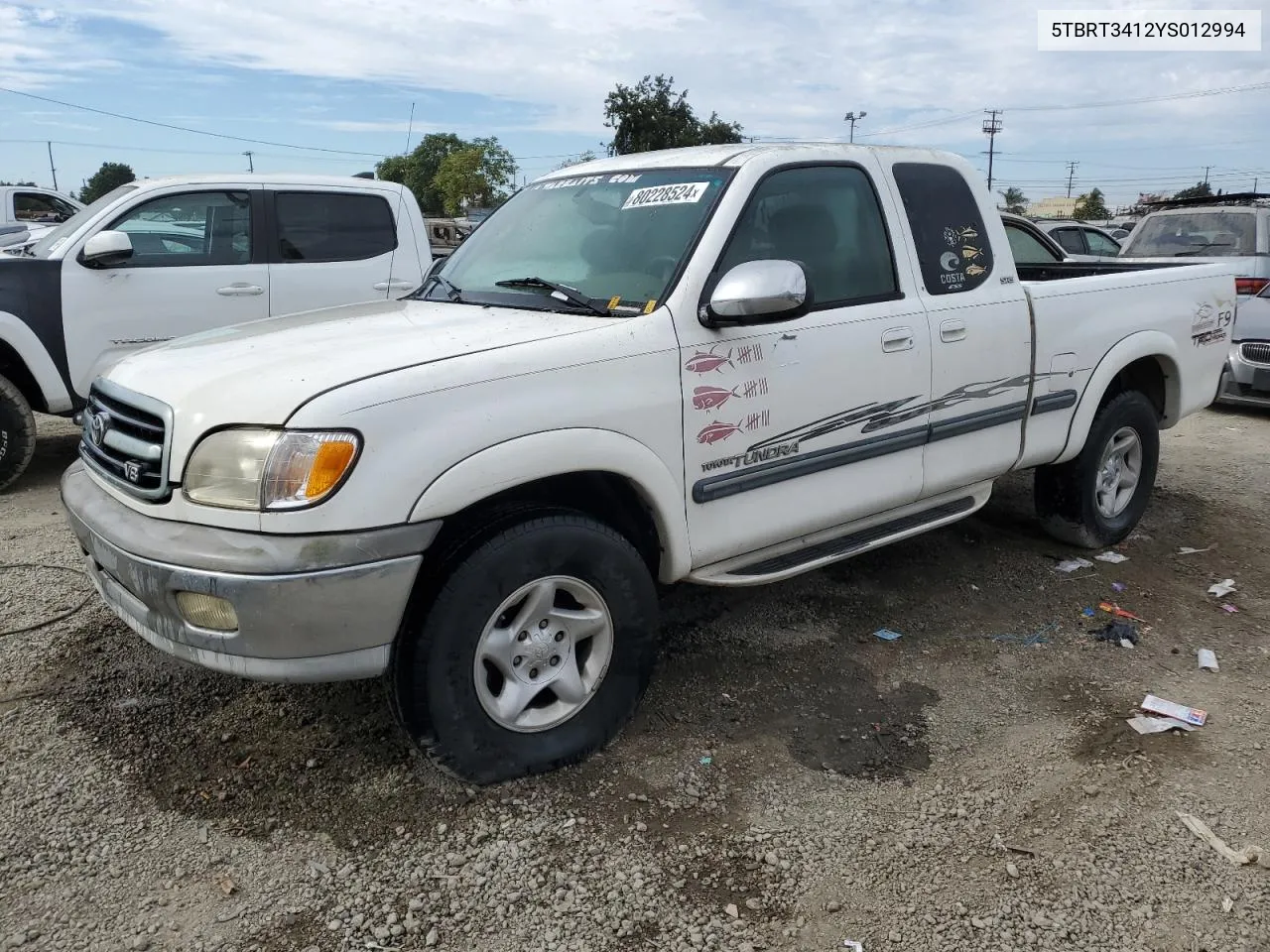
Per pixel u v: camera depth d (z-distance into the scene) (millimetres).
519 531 2803
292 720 3297
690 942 2377
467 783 2922
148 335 6660
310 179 7438
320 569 2475
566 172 4184
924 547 5125
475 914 2455
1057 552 5086
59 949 2316
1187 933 2424
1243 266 8672
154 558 2574
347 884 2551
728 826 2811
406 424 2568
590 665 3100
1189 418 8898
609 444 2918
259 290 7102
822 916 2471
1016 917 2469
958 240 4070
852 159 3779
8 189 12555
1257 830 2818
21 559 4758
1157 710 3461
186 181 6852
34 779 2959
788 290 2992
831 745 3242
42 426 8086
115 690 3473
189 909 2453
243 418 2551
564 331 2971
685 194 3471
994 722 3402
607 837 2748
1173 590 4633
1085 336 4527
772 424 3377
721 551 3350
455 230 12273
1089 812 2891
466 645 2766
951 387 3963
